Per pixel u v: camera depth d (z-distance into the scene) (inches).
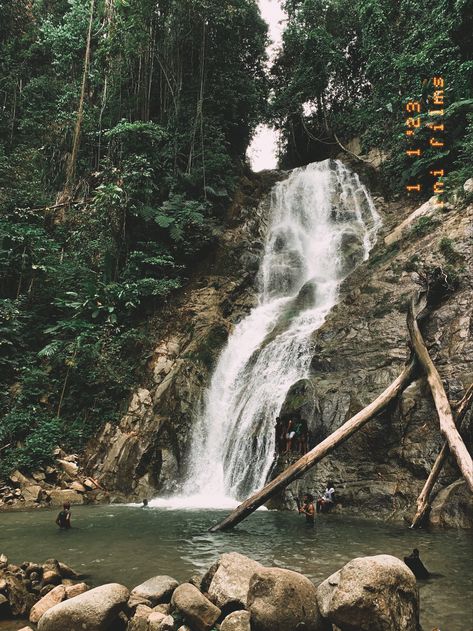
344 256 818.8
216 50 975.6
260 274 866.1
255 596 175.6
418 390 447.5
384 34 890.1
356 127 1083.3
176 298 771.4
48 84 1055.0
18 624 191.2
